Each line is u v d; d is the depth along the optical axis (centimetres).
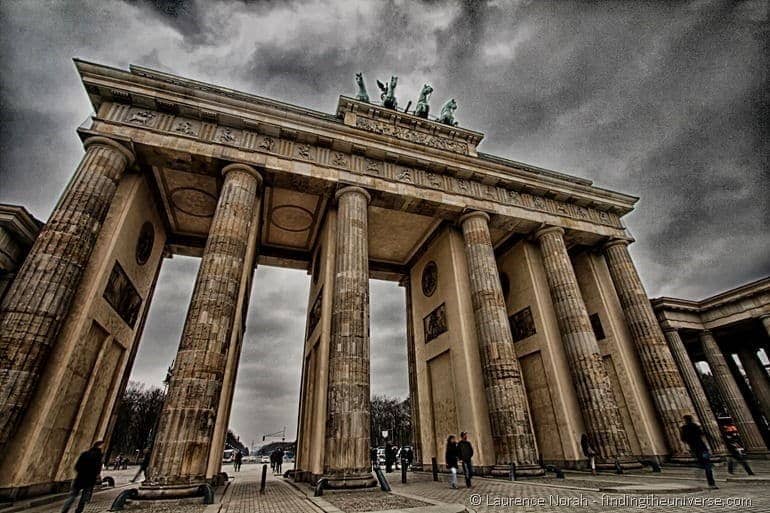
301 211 3419
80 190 2184
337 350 2284
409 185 3064
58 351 1952
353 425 2088
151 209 3002
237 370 2958
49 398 1845
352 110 3422
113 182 2348
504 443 2438
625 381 3222
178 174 2905
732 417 3803
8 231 2188
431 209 3175
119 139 2416
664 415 2998
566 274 3247
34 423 1780
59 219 2070
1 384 1669
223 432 2531
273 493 2039
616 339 3378
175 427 1788
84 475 1352
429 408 3372
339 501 1586
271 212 3441
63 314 1962
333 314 2444
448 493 1748
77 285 2070
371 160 3067
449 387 3128
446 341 3212
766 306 3656
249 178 2623
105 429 2548
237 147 2691
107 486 2648
